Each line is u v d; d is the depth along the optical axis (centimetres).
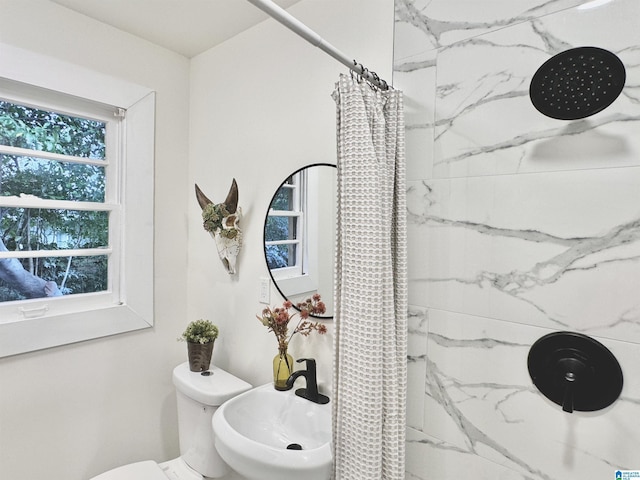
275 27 158
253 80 167
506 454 97
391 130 104
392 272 104
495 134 98
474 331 103
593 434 85
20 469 147
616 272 83
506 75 96
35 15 146
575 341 87
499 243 98
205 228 172
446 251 108
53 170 160
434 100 109
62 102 160
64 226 164
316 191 142
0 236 147
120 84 172
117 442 175
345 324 101
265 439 135
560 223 89
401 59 117
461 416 105
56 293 162
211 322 186
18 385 146
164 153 190
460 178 105
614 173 82
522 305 95
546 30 90
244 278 172
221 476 152
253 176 167
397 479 98
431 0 110
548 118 90
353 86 98
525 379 94
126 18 162
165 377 192
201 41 182
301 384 147
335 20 136
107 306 173
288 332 152
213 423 120
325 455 104
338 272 105
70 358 159
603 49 81
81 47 159
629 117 80
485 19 99
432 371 110
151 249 185
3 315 145
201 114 193
